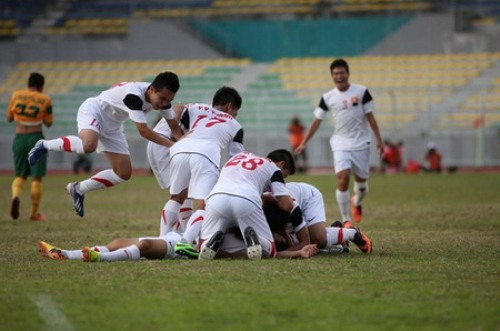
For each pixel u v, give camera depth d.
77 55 131.75
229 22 128.62
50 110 50.38
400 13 125.94
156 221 49.38
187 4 134.12
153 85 32.84
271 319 20.73
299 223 31.12
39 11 137.12
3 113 123.19
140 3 135.25
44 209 58.47
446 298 23.19
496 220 48.12
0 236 40.53
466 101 113.38
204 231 30.33
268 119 116.50
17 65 132.25
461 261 30.27
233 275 26.59
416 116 112.94
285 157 32.75
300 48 127.00
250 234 29.69
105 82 127.31
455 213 52.84
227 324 20.33
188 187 33.09
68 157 115.50
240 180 30.30
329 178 93.12
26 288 24.80
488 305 22.31
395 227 44.47
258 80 123.50
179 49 129.38
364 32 124.62
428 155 103.75
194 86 123.88
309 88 120.62
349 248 34.72
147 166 114.81
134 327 20.14
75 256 30.44
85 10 136.38
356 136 46.78
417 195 68.75
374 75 120.50
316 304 22.39
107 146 36.38
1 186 85.25
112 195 73.25
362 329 19.86
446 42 121.75
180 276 26.42
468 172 103.81
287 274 26.84
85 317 21.12
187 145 32.91
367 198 66.31
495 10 124.19
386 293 23.83
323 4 129.38
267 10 130.50
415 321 20.58
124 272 27.19
